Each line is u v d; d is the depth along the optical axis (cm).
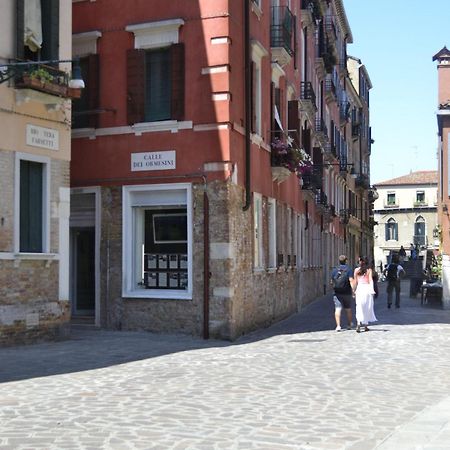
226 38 1755
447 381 1108
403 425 798
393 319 2253
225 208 1744
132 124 1833
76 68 1477
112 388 1023
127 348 1520
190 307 1769
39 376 1136
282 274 2375
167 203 1820
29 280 1519
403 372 1195
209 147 1761
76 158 1902
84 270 2009
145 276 1858
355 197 6059
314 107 3089
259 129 2047
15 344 1484
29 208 1535
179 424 790
